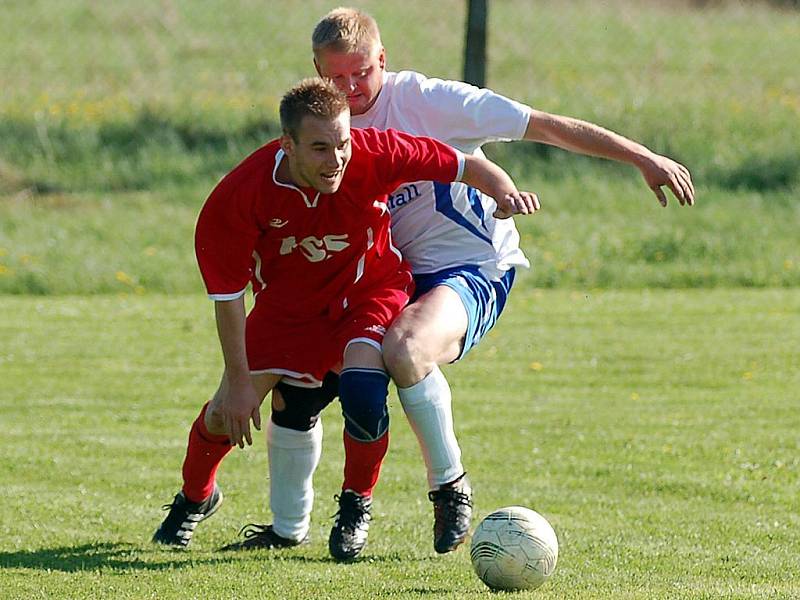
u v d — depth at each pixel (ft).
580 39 257.96
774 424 84.99
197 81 228.02
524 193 51.57
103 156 195.31
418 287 56.90
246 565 52.85
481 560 48.21
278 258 53.21
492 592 48.08
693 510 63.98
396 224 57.11
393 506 65.05
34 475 70.95
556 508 64.34
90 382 98.84
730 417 87.25
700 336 117.50
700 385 98.27
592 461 75.00
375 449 53.36
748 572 51.55
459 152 52.37
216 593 48.16
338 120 48.24
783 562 53.42
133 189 187.11
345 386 52.13
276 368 55.16
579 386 98.43
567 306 133.18
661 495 67.46
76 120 205.77
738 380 99.86
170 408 90.43
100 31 264.52
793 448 78.07
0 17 272.10
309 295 54.08
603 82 225.76
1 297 139.85
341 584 49.60
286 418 56.49
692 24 271.08
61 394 94.63
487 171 51.78
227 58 244.01
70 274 144.97
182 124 204.95
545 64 237.66
